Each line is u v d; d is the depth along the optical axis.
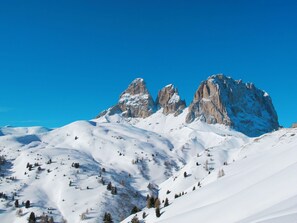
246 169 170.75
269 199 82.19
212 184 150.12
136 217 152.25
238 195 98.75
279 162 132.50
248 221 61.53
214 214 93.25
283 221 46.62
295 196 69.44
